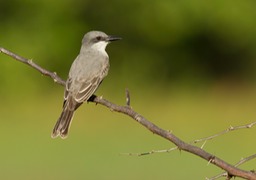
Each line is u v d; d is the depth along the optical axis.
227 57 20.56
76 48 20.38
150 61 20.53
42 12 20.05
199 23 20.25
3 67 18.95
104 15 20.52
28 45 19.83
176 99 18.30
